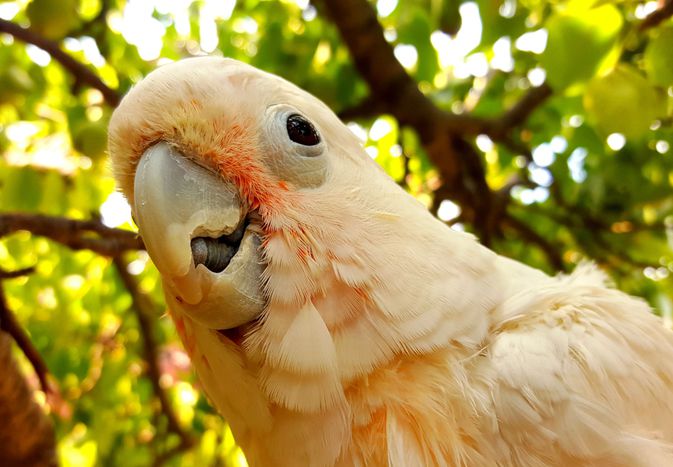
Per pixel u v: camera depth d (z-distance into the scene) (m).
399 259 0.12
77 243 0.19
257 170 0.12
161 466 0.34
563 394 0.12
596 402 0.12
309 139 0.12
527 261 0.38
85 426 0.36
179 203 0.12
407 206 0.13
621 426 0.12
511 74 0.33
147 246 0.12
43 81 0.27
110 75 0.29
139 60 0.29
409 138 0.35
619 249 0.33
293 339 0.12
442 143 0.29
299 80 0.30
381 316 0.12
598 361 0.12
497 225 0.33
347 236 0.12
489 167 0.39
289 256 0.12
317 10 0.30
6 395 0.20
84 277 0.33
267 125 0.12
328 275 0.12
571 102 0.28
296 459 0.13
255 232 0.12
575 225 0.33
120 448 0.37
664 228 0.32
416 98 0.28
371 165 0.13
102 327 0.37
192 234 0.12
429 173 0.36
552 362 0.12
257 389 0.12
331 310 0.12
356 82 0.30
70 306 0.34
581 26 0.16
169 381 0.38
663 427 0.13
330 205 0.12
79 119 0.25
